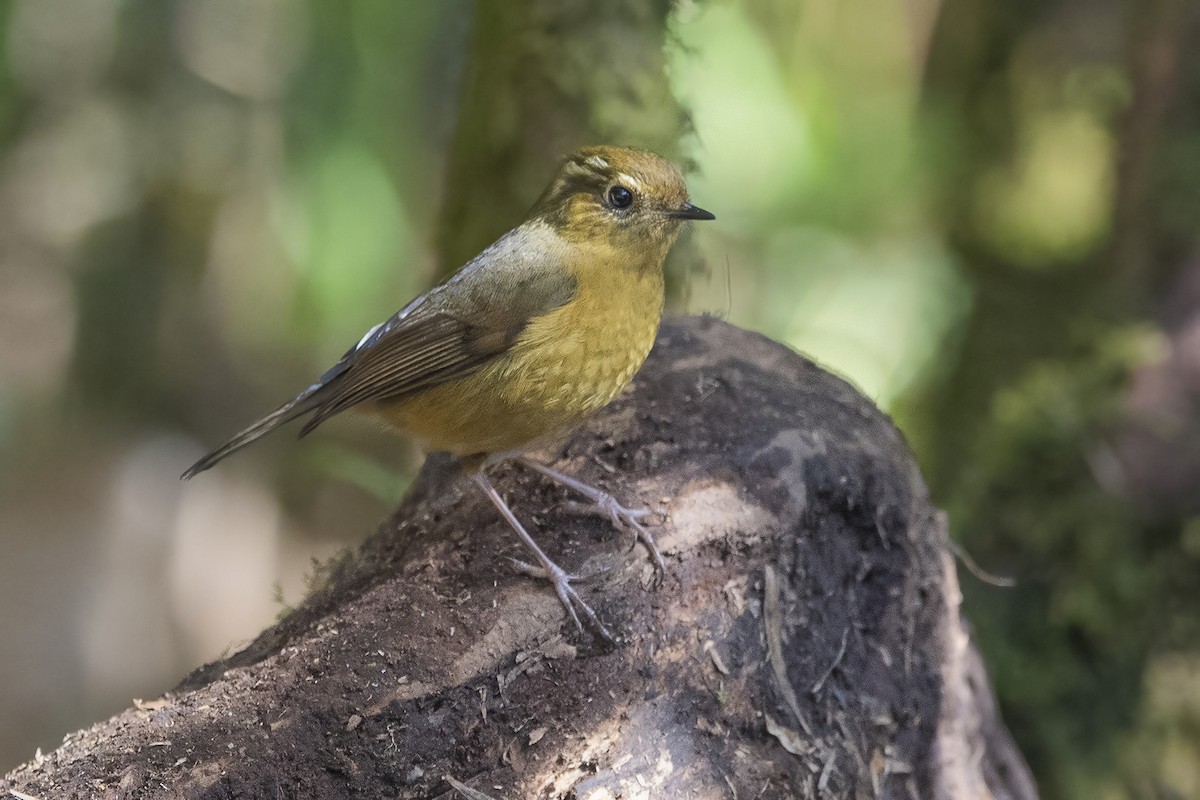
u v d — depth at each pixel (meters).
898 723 6.75
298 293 15.05
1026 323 12.05
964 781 7.08
